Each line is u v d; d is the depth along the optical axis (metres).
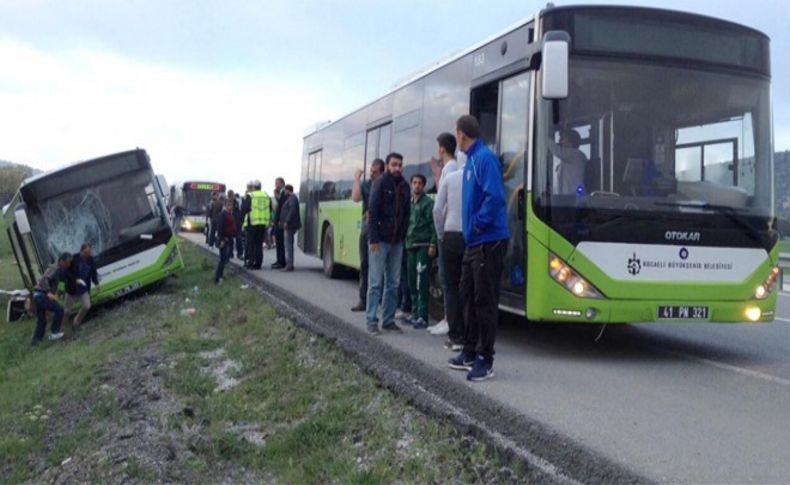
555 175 8.07
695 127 8.37
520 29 8.63
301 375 8.56
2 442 8.56
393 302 9.70
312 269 19.56
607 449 5.34
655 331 10.74
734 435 5.77
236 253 23.66
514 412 6.10
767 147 8.60
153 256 17.58
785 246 20.98
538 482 5.10
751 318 8.38
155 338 12.14
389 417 6.64
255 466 6.52
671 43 8.38
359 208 14.66
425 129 11.48
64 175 17.38
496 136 9.16
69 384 10.52
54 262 17.08
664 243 8.12
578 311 8.00
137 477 6.66
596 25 8.23
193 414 7.91
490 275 6.91
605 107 8.19
